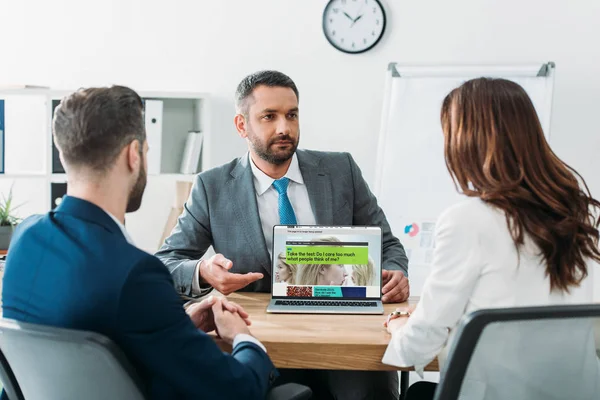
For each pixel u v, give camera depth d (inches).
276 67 157.2
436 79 145.1
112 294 50.4
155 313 51.5
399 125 145.9
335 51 156.0
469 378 54.5
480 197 60.2
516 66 142.6
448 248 60.0
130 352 51.8
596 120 151.9
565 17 150.8
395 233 145.5
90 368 51.8
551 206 58.2
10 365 57.6
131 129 55.7
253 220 92.4
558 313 51.0
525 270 59.0
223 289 83.1
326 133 157.9
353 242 84.2
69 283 51.5
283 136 90.8
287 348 68.3
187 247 93.9
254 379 57.2
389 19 154.3
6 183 158.4
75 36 157.0
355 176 99.7
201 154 151.8
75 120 54.4
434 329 61.2
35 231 55.0
